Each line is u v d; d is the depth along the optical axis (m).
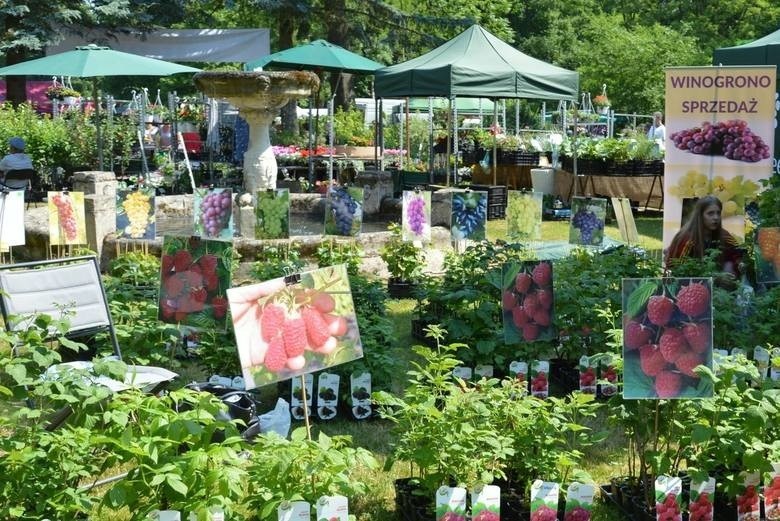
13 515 3.43
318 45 15.37
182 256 5.17
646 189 15.98
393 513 4.35
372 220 12.58
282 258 7.96
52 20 19.00
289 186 16.27
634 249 7.90
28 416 3.76
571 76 14.04
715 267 7.12
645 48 29.03
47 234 10.20
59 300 5.45
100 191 10.13
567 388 6.27
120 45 20.36
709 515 3.98
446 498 3.76
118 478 4.23
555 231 13.74
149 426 3.53
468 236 7.86
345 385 5.70
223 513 3.37
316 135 19.30
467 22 23.62
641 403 4.23
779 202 6.82
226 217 8.03
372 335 5.92
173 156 17.05
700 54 29.64
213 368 5.95
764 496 3.96
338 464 3.48
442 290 7.06
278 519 3.46
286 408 5.38
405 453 4.03
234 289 3.98
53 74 13.23
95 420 3.86
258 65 15.58
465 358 5.90
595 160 15.88
